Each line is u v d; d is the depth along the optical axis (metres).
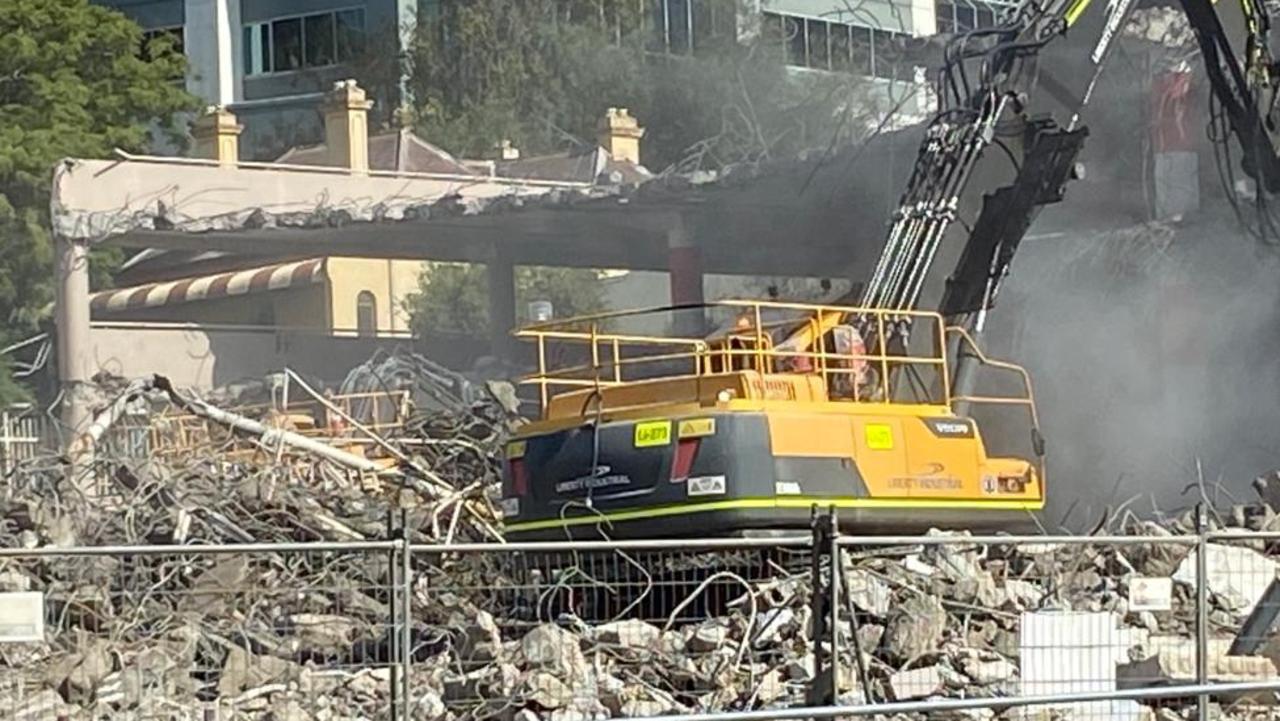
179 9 115.75
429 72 102.56
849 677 22.38
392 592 18.80
